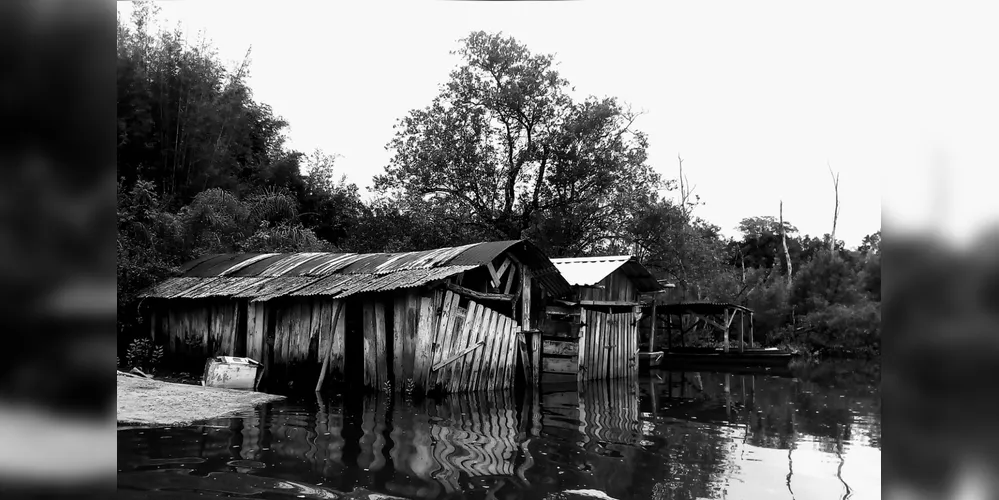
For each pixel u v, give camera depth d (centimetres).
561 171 2956
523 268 1567
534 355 1565
